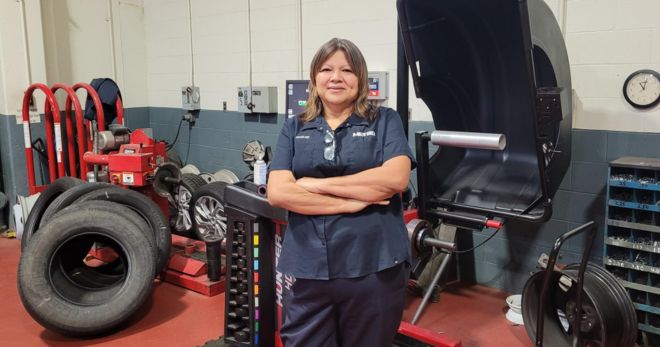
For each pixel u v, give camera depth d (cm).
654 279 291
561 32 307
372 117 199
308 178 196
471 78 318
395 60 410
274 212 254
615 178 291
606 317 259
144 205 371
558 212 349
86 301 317
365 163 195
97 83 476
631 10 307
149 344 306
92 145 482
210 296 371
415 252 305
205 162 573
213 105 553
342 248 191
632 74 308
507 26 282
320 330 202
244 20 509
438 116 323
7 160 513
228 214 275
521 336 314
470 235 391
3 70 490
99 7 573
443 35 299
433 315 341
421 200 311
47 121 486
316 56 197
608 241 297
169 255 371
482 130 328
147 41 613
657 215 286
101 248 407
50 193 413
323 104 202
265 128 508
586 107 329
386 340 203
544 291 245
